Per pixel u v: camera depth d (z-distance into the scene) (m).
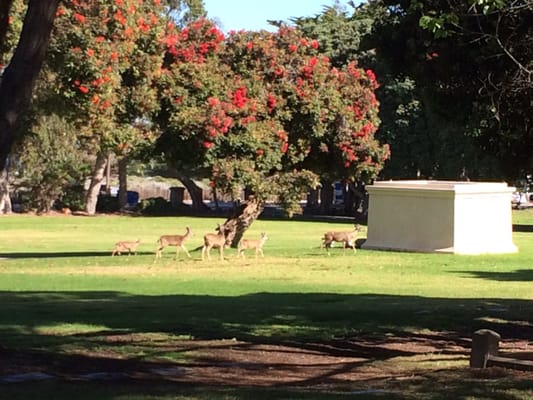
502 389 8.05
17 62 8.86
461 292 18.95
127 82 24.92
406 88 52.16
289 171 29.02
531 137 12.05
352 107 29.45
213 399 7.59
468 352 11.56
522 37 11.26
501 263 26.39
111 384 8.65
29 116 27.47
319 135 28.53
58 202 61.69
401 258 27.58
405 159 54.12
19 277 21.34
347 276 22.55
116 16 22.25
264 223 53.38
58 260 26.73
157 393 7.95
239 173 26.22
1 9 9.28
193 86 26.00
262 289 19.23
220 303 16.19
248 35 28.11
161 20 24.98
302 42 28.62
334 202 80.44
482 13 10.70
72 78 21.84
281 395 7.86
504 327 13.62
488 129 12.49
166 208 65.38
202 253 27.53
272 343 12.07
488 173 50.38
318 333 12.87
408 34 12.14
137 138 25.31
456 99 12.27
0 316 13.76
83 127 23.72
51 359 10.13
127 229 47.00
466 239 29.41
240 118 26.47
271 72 27.97
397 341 12.48
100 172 61.22
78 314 14.19
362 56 52.66
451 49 11.56
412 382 8.81
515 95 11.72
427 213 29.59
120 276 21.95
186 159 26.38
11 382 8.55
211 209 68.50
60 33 21.48
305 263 25.94
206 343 11.92
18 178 61.41
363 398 7.68
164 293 18.23
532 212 68.81
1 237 40.00
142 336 12.23
